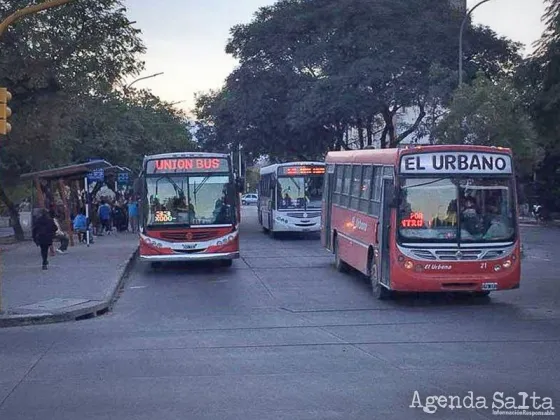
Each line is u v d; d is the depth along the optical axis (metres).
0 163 36.69
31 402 9.51
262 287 21.73
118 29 27.89
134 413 8.87
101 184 47.81
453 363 11.41
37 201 34.97
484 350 12.44
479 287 17.59
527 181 57.50
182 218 25.64
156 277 24.86
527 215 59.09
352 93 48.91
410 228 17.61
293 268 26.55
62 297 19.00
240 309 17.77
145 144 54.88
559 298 18.84
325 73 50.59
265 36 53.31
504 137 33.22
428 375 10.59
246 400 9.34
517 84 28.09
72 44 27.38
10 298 19.02
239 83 53.84
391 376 10.55
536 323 15.26
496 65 50.69
